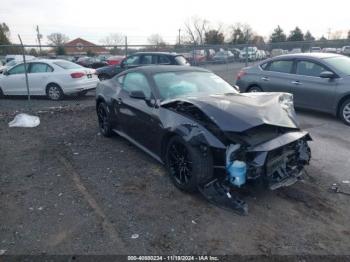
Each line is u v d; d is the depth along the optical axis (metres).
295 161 3.91
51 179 4.37
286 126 3.67
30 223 3.34
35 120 7.44
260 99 4.06
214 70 15.83
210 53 15.81
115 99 5.53
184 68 5.23
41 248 2.95
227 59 15.94
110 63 20.62
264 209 3.58
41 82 11.05
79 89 10.90
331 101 7.23
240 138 3.46
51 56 19.56
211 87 4.90
